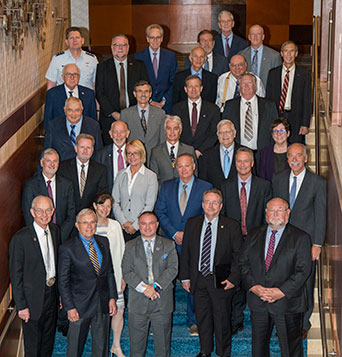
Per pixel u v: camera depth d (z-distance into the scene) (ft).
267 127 22.62
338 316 15.88
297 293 17.87
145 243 18.70
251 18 36.60
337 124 20.15
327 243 19.29
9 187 19.24
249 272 18.15
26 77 23.11
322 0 26.63
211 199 18.37
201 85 22.85
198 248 18.86
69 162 20.59
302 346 18.44
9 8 19.81
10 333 18.35
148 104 23.04
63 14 32.96
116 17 36.52
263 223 20.17
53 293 18.42
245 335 20.33
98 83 24.67
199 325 19.13
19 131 21.29
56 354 19.97
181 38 36.68
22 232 17.99
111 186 21.54
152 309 18.65
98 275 18.20
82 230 17.88
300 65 33.22
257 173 21.57
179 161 19.76
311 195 19.21
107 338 18.81
